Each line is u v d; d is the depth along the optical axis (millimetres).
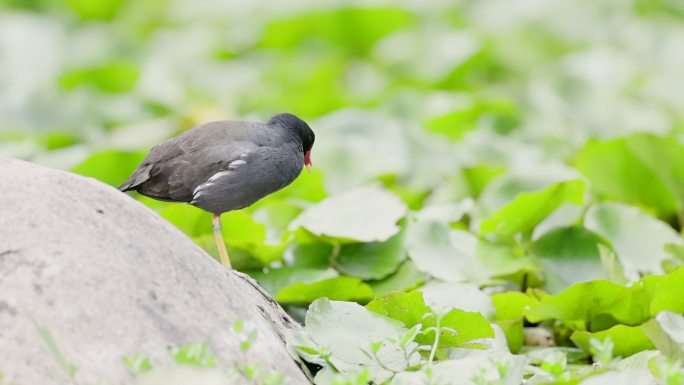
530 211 10945
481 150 15445
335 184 14180
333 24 22812
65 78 19203
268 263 10617
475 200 13953
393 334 8102
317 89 19578
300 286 9672
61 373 6074
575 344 9969
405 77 20812
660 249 11125
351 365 7617
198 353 6359
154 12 26281
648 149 13492
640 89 19484
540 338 10234
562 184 10727
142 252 7020
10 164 7336
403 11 22672
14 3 26219
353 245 10781
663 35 22312
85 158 13781
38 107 17812
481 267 10688
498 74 21438
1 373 6016
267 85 20547
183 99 19344
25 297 6395
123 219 7160
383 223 10812
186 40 24078
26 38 22625
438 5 24297
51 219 6871
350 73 22000
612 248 10930
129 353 6355
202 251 7633
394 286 10461
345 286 9766
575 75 18844
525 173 13023
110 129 18016
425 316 8133
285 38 23172
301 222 10727
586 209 11922
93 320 6438
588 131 16781
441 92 19625
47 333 6113
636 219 11406
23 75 20703
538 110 17656
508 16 23500
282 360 7227
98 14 26547
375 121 16453
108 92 19281
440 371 7324
